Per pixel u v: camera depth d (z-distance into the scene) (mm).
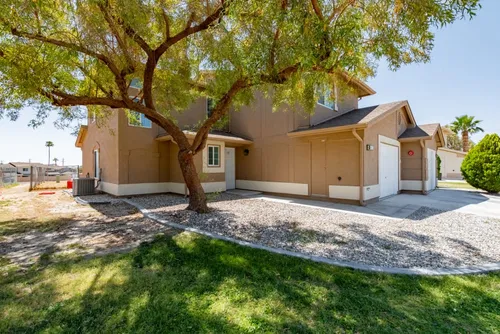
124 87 6121
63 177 24453
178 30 5879
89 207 8406
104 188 11750
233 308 2555
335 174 9336
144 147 11023
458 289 2941
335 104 11695
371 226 5844
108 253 4152
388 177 11023
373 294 2828
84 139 15609
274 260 3775
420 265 3648
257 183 12391
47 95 5203
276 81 5684
